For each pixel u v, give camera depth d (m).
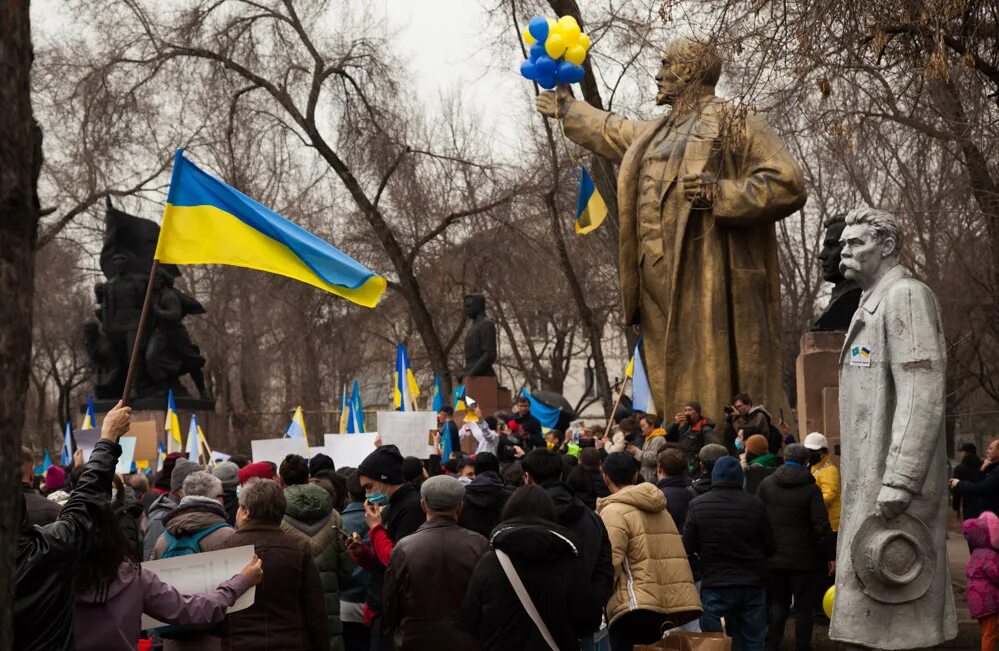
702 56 14.67
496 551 6.92
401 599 7.73
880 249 8.47
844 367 8.59
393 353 58.44
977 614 11.32
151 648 9.34
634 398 19.64
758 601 10.70
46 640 5.78
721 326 17.73
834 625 8.38
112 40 34.41
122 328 32.06
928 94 17.77
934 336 8.20
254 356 48.25
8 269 3.71
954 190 21.80
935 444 8.15
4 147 3.70
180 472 10.09
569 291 51.03
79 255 51.38
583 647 8.71
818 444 13.40
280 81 35.78
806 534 12.19
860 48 14.55
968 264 30.30
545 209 39.69
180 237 8.66
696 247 17.88
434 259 43.41
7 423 3.68
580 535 7.68
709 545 10.68
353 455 13.95
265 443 13.65
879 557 8.11
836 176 37.84
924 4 13.89
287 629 7.91
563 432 24.69
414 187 38.91
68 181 36.09
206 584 7.05
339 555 9.64
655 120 18.50
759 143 17.30
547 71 18.94
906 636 8.16
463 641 7.62
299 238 8.81
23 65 3.77
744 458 14.16
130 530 9.59
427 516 8.80
